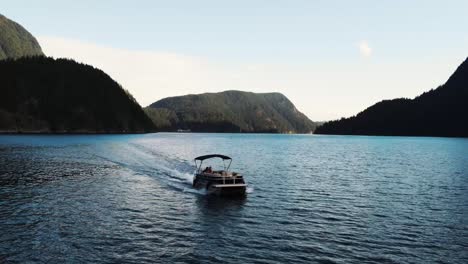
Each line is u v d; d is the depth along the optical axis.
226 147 133.38
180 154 93.69
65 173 52.44
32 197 35.34
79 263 19.73
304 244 23.45
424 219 30.08
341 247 23.05
